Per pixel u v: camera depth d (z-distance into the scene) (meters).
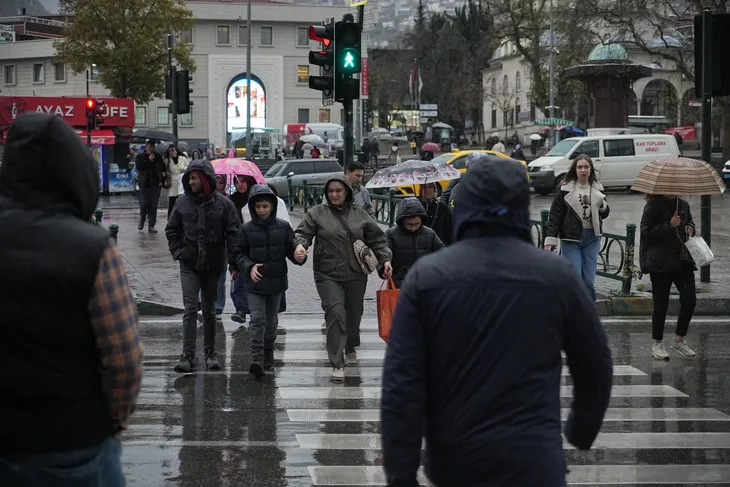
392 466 3.96
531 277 4.04
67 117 52.31
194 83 98.31
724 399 10.40
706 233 16.77
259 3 100.06
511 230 4.21
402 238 11.70
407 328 4.04
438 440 3.99
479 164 4.25
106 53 73.50
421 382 4.01
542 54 74.38
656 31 52.31
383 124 130.88
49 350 3.91
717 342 13.55
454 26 148.62
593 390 4.19
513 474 3.83
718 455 8.35
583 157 13.95
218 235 11.53
